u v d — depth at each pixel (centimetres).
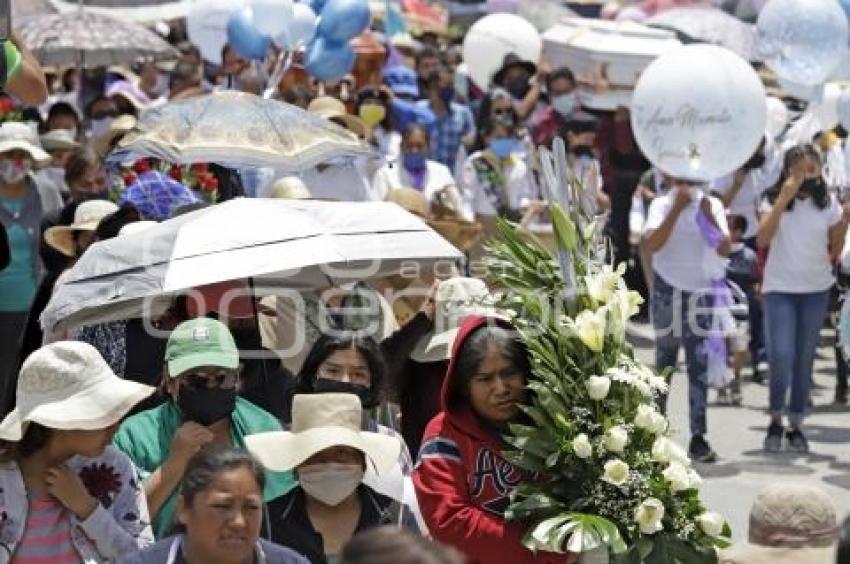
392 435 1016
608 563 904
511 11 3528
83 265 1105
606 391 915
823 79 2134
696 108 1755
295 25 2003
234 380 984
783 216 1877
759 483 1761
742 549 856
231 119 1491
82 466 897
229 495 784
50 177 2150
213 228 1105
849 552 626
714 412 2120
